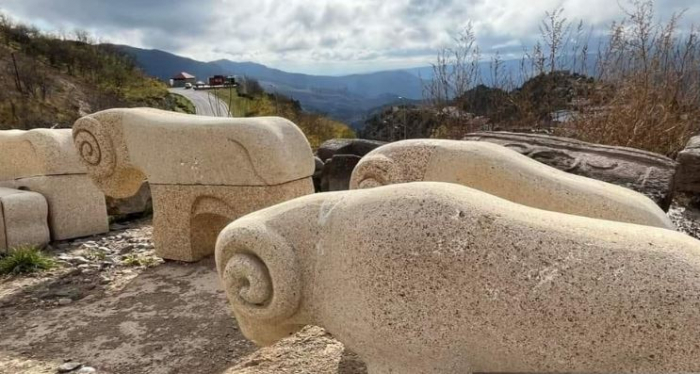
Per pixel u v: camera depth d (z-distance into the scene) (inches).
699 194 156.1
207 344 93.7
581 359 39.6
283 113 467.8
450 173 86.0
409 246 43.7
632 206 76.2
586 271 39.6
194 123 125.8
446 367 44.1
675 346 37.0
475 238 42.4
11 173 169.8
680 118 191.6
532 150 134.3
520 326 40.9
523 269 40.9
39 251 149.0
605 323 38.6
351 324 47.6
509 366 42.4
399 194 46.3
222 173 123.2
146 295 119.2
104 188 140.5
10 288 128.0
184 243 134.8
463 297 42.3
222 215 127.6
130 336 99.1
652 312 37.6
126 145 135.6
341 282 47.9
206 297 115.6
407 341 44.6
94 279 131.8
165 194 133.7
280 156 118.5
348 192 51.8
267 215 53.8
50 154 160.4
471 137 151.3
